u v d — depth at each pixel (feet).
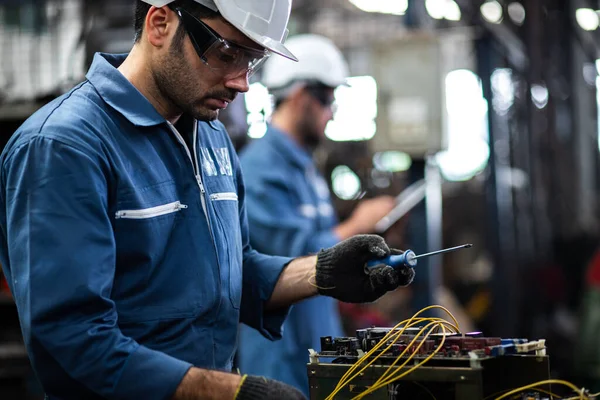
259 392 5.84
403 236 15.06
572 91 24.08
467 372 5.87
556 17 23.07
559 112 24.17
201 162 7.12
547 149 22.99
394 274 6.83
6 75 16.07
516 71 22.86
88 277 5.93
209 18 6.43
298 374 12.06
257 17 6.59
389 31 24.26
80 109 6.46
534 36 21.66
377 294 7.11
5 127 14.93
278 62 13.30
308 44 13.39
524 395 6.28
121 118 6.61
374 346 6.38
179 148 6.88
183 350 6.66
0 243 6.71
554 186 23.25
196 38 6.42
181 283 6.70
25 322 6.00
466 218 28.12
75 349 5.88
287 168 12.60
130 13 16.01
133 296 6.51
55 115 6.37
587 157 26.23
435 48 15.87
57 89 14.92
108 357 5.90
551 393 6.25
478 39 21.25
